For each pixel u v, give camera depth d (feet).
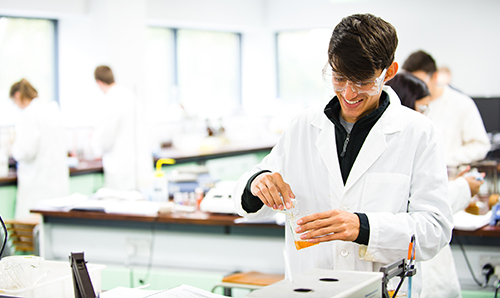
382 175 4.75
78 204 9.32
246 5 21.36
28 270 4.60
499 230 7.27
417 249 4.30
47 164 13.09
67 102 16.78
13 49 15.89
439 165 4.67
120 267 8.95
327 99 5.17
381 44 4.07
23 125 12.79
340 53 4.11
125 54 16.10
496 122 10.33
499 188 9.70
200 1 19.54
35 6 14.76
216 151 16.67
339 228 4.16
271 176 4.79
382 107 4.81
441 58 19.57
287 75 22.94
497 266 7.48
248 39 22.82
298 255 5.14
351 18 4.21
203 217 8.38
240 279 7.32
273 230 8.03
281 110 22.74
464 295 7.67
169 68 20.51
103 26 15.74
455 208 7.30
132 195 9.66
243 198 5.05
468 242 7.51
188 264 8.60
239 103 23.39
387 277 3.61
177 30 20.59
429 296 7.14
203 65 21.76
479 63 19.12
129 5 16.08
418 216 4.47
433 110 10.40
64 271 4.88
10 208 13.15
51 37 16.74
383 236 4.23
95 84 16.16
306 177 5.17
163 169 14.82
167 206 8.72
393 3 20.01
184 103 21.06
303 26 21.54
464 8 19.11
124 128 14.08
